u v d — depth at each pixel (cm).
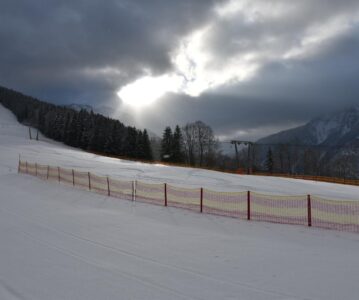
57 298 695
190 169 4634
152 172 4147
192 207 1800
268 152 8788
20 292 724
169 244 1116
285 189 3178
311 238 1212
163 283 773
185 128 9575
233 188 3030
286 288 747
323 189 3378
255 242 1154
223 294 714
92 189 2489
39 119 13588
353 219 1479
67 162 4991
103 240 1156
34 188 2661
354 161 9462
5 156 5369
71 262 920
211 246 1097
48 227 1352
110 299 690
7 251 1022
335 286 759
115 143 9400
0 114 16450
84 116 11225
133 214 1681
